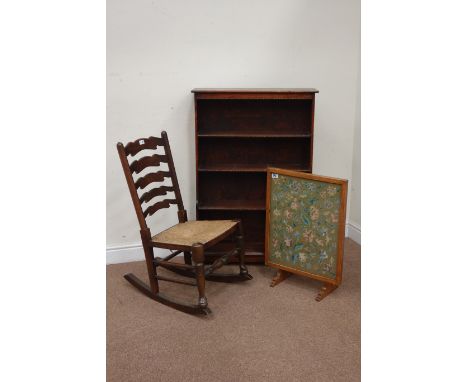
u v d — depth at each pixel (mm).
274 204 2922
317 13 3205
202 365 2180
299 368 2146
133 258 3357
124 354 2266
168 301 2717
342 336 2398
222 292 2893
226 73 3203
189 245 2570
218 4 3078
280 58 3238
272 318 2580
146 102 3133
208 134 3055
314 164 3512
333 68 3328
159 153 3244
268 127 3186
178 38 3082
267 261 3043
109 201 3219
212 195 3318
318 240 2773
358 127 3428
